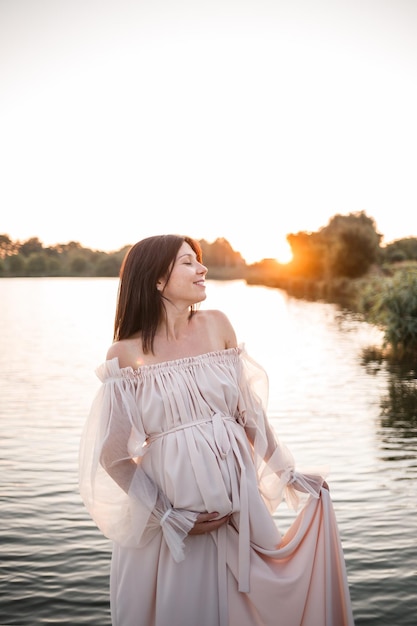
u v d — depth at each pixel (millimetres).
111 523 2193
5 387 11742
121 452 2186
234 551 2221
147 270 2314
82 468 2232
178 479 2162
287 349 17578
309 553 2250
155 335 2340
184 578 2180
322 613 2211
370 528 5043
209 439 2217
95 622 3746
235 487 2213
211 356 2332
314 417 9156
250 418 2381
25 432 8180
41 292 61875
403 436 8008
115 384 2238
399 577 4238
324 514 2301
